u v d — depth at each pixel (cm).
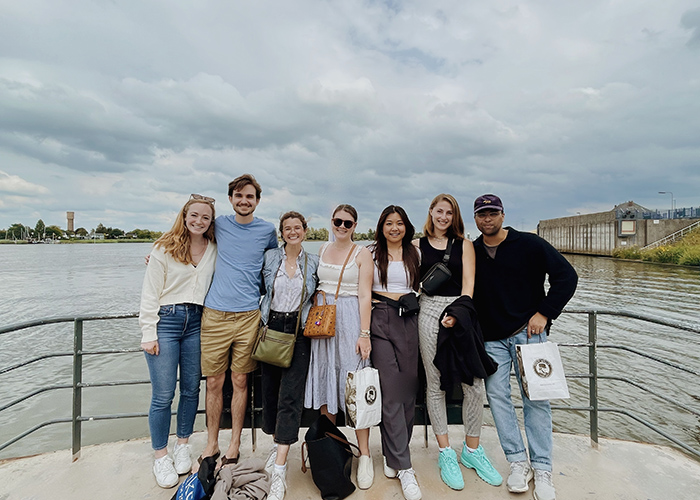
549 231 7725
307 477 261
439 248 270
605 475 260
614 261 5209
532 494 239
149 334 248
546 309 246
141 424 986
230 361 274
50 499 237
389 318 259
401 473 242
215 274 268
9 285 3828
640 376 1261
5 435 962
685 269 4203
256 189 271
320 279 269
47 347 1670
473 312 249
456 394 296
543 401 252
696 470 266
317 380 264
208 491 226
